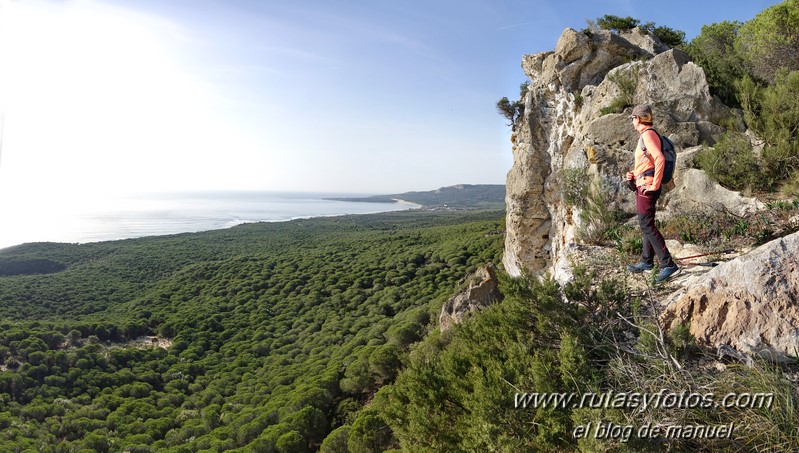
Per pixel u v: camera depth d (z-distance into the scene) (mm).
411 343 27406
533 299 4207
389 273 56000
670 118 8602
